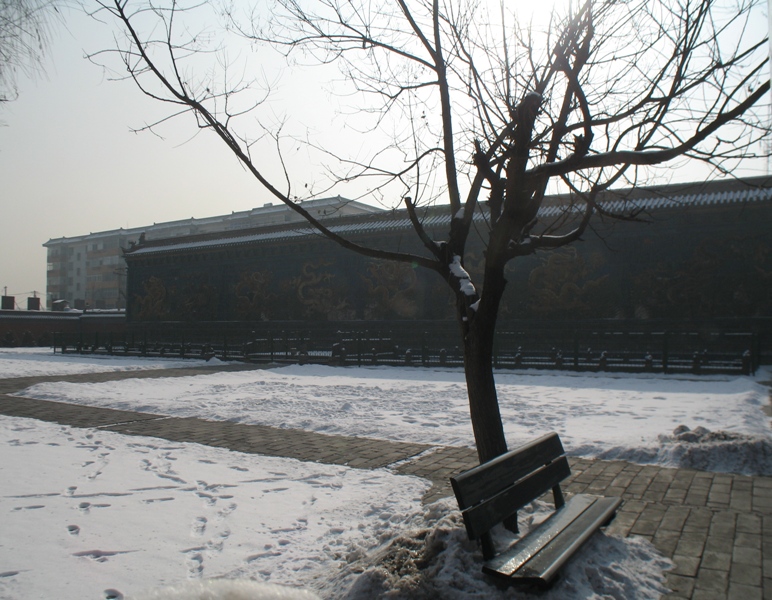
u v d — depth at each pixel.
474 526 3.89
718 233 28.27
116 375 24.00
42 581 4.84
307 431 11.36
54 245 99.50
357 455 9.30
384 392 17.08
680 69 5.07
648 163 4.80
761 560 4.94
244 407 14.20
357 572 4.52
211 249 44.84
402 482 7.66
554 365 24.05
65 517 6.39
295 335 39.38
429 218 35.28
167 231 86.75
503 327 32.56
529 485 4.73
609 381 19.86
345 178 6.21
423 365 27.06
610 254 30.38
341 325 38.50
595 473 7.89
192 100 5.52
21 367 28.23
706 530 5.68
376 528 5.81
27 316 56.94
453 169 6.08
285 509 6.62
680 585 4.46
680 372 21.78
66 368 27.59
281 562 5.14
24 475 8.14
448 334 34.59
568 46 5.48
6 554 5.39
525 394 16.41
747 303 27.52
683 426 9.47
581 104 5.24
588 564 4.37
